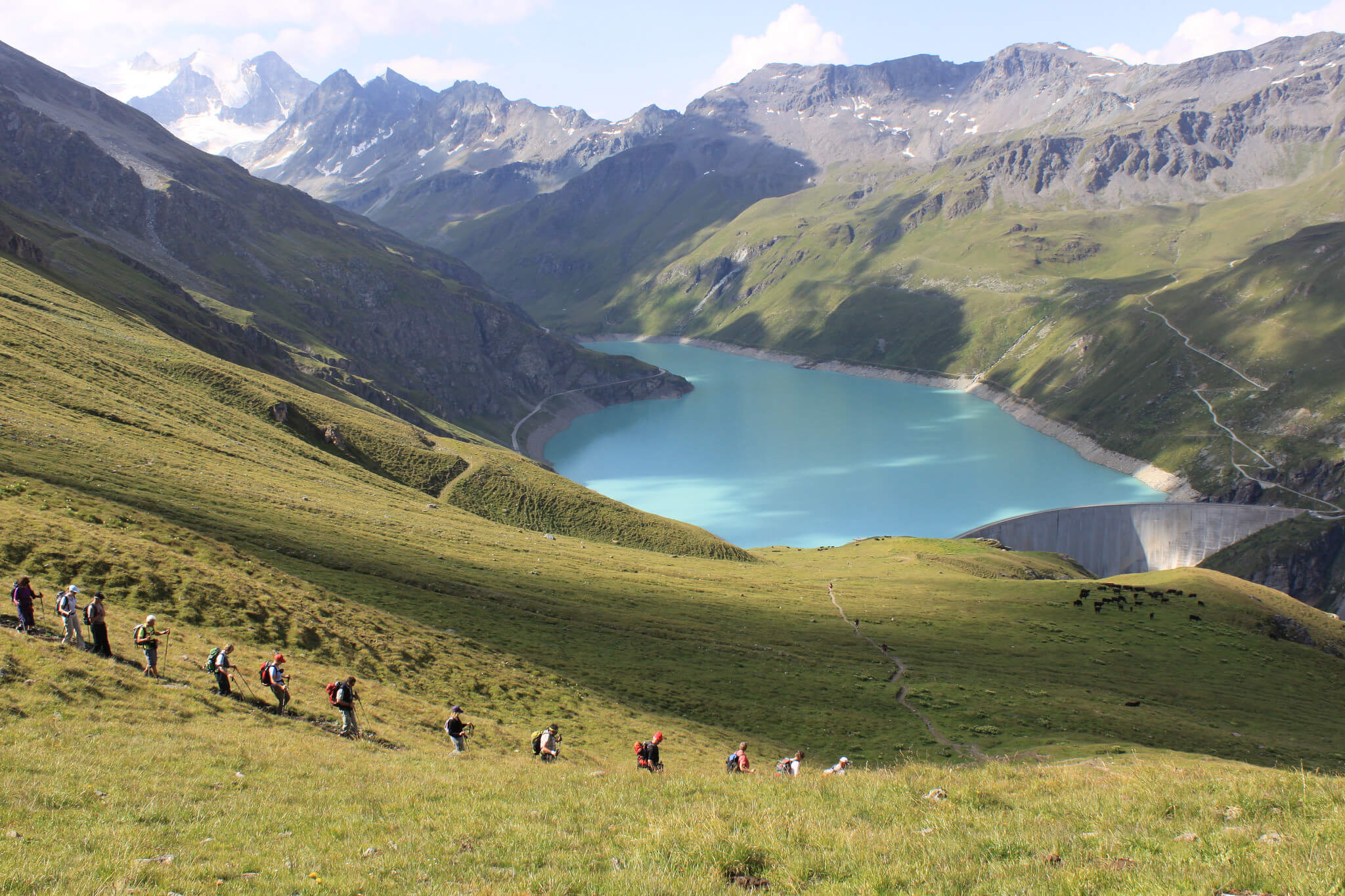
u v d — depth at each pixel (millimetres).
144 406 133875
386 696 49625
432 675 58875
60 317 161625
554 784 28766
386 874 18781
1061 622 129375
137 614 47812
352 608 66188
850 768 33000
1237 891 15727
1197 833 19234
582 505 191625
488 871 18953
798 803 24266
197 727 33281
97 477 82312
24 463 77000
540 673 68062
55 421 101688
